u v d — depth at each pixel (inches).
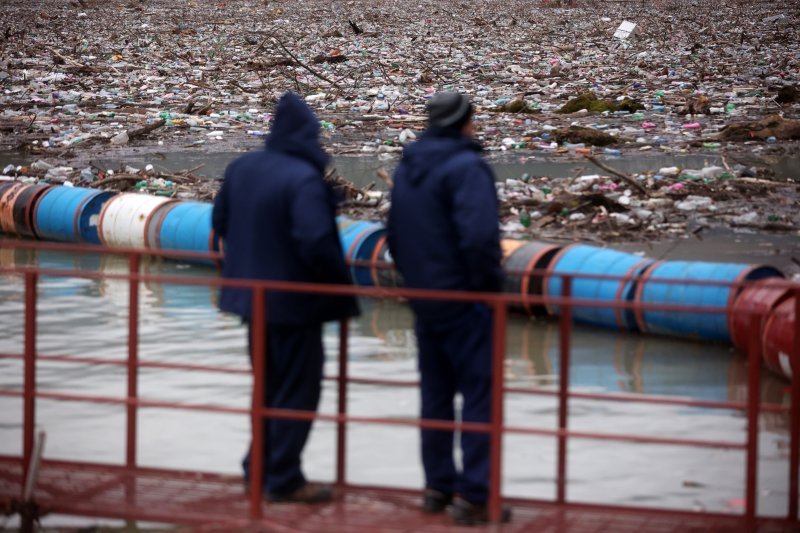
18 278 1203.2
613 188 1640.0
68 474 627.5
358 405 784.9
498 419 525.3
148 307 1071.0
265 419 591.8
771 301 867.4
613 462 679.1
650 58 4057.6
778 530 555.8
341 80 3385.8
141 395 805.9
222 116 2738.7
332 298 574.6
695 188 1652.3
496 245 539.5
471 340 549.3
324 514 565.9
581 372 869.2
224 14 6638.8
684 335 957.2
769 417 767.1
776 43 4598.9
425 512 571.2
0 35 4891.7
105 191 1421.0
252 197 573.9
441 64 3885.3
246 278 575.5
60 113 2770.7
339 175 1756.9
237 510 570.3
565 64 3868.1
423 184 553.9
